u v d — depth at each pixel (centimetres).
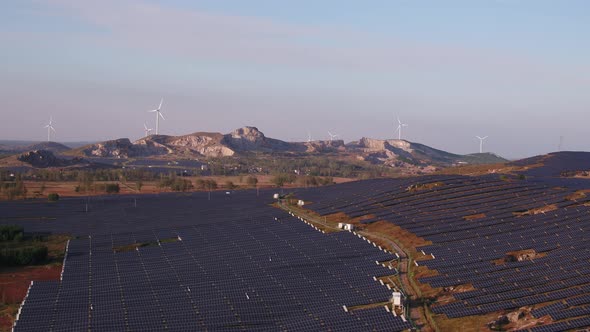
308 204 16138
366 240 11656
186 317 8331
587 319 7381
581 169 19950
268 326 7988
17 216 17862
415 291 8881
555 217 11762
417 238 11406
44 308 8762
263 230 13238
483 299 8206
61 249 13625
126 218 17200
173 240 13275
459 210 13088
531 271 8956
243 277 9950
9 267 12269
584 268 8775
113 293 9462
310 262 10531
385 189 15800
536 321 7512
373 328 7706
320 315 8181
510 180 15725
